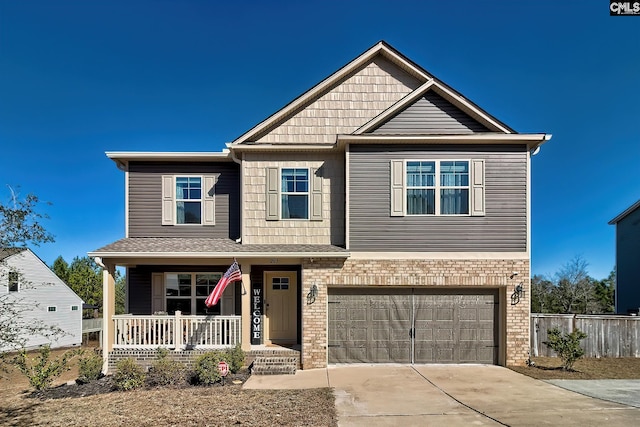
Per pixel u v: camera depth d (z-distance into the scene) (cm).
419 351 1178
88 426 717
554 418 726
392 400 840
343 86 1332
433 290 1189
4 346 728
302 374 1074
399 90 1334
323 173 1277
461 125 1218
